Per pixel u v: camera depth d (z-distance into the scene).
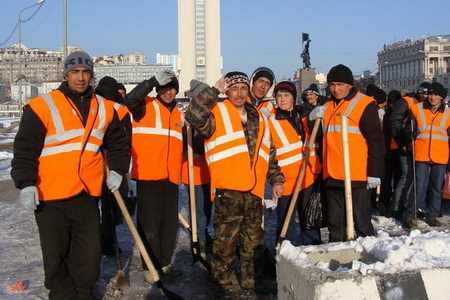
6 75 136.12
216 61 118.56
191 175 4.93
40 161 3.68
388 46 122.56
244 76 4.30
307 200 4.98
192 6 117.75
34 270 5.03
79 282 3.90
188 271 5.02
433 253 3.19
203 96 4.15
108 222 5.46
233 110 4.30
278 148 5.00
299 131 5.11
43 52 148.25
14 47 144.00
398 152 7.34
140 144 4.75
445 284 2.86
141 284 4.63
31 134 3.62
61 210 3.73
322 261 3.32
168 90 4.87
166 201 4.83
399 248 3.03
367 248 3.36
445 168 6.83
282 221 5.05
